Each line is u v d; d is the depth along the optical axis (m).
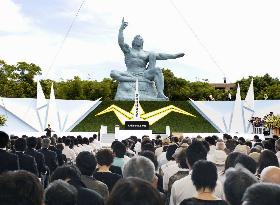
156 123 65.69
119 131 51.53
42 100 63.94
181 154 10.70
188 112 68.69
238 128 64.75
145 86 74.88
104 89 103.56
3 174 4.61
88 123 65.75
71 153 21.47
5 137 11.89
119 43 77.00
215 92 108.88
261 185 4.51
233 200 6.63
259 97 103.25
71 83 102.56
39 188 4.53
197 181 7.07
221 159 13.45
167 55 76.25
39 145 20.39
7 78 93.12
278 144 16.56
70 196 5.40
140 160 8.69
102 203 7.48
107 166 10.33
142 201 4.02
